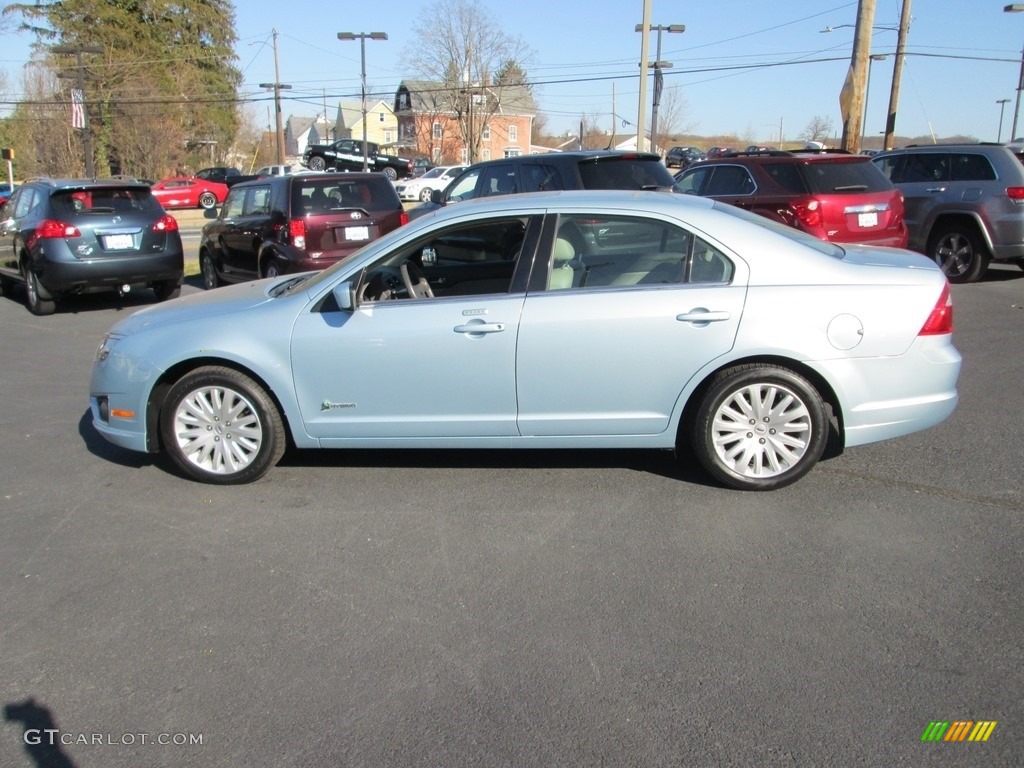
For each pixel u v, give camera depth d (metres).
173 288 12.16
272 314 4.93
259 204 10.80
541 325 4.63
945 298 4.61
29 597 3.88
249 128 71.38
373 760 2.79
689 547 4.17
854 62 14.81
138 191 11.34
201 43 59.16
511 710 3.01
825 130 78.31
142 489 5.12
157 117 52.12
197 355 4.95
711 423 4.68
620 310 4.59
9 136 54.12
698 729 2.88
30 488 5.16
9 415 6.66
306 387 4.89
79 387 7.48
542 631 3.49
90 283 10.87
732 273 4.59
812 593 3.71
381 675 3.24
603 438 4.79
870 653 3.27
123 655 3.42
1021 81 35.66
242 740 2.91
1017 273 12.23
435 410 4.84
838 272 4.59
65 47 36.12
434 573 4.00
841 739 2.81
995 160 10.98
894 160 11.97
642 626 3.50
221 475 5.11
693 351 4.57
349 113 82.06
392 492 4.95
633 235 4.70
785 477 4.70
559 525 4.45
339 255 10.00
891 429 4.64
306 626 3.58
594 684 3.14
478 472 5.20
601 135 83.38
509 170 10.57
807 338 4.50
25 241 11.00
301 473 5.29
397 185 37.16
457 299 4.78
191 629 3.59
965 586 3.73
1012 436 5.55
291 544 4.34
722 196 10.68
